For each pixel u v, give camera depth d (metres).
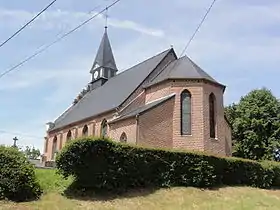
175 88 33.47
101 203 19.33
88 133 42.47
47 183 21.09
